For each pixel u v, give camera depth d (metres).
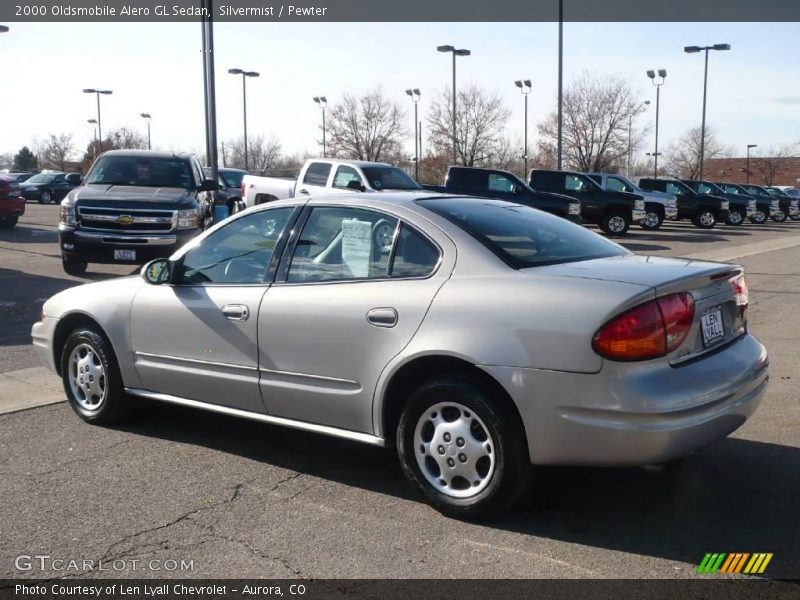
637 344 3.72
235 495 4.54
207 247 5.32
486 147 45.56
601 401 3.73
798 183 77.56
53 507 4.37
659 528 4.09
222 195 21.25
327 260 4.73
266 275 4.93
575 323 3.77
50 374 7.23
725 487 4.61
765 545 3.90
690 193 31.98
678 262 4.45
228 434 5.64
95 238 12.46
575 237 4.84
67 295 5.93
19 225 23.69
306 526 4.14
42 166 74.06
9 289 11.93
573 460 3.85
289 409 4.78
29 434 5.61
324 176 18.31
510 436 3.95
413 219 4.50
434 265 4.33
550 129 49.34
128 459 5.12
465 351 3.99
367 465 5.04
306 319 4.59
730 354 4.24
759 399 4.31
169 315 5.25
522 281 4.03
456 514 4.15
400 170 18.61
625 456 3.75
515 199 22.47
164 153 14.02
